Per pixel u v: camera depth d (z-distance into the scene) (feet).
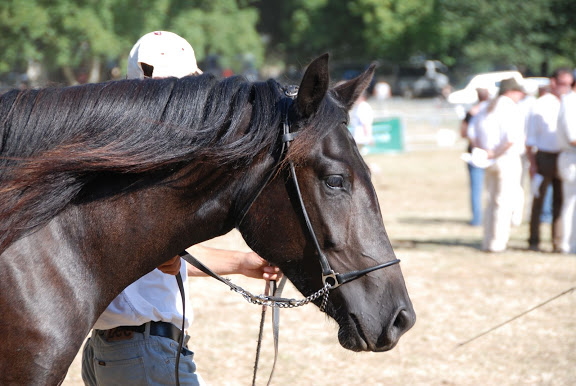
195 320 25.76
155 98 10.00
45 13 96.07
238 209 10.21
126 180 9.95
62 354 9.39
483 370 21.42
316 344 23.59
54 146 9.71
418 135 110.63
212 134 9.87
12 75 104.01
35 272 9.32
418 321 26.00
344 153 9.99
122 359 11.71
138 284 11.83
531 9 145.38
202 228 10.31
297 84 10.82
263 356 22.36
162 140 9.78
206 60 133.59
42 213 9.39
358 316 10.04
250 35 124.57
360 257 10.03
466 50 156.56
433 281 31.68
